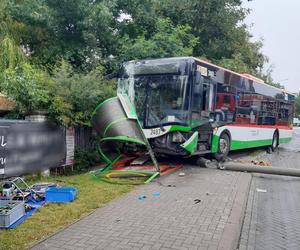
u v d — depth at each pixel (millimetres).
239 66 23641
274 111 18359
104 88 11867
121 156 12008
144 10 18266
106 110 10609
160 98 11141
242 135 14656
